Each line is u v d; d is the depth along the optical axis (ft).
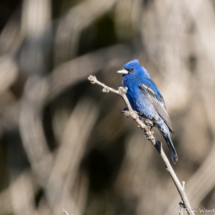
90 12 44.98
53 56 45.50
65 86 45.32
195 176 39.88
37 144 44.75
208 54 39.19
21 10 47.19
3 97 46.03
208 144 39.88
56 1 48.08
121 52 44.29
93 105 46.14
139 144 43.39
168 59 39.17
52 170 44.78
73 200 46.96
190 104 39.24
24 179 46.73
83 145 46.09
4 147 49.39
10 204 47.67
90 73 45.09
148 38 40.16
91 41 47.83
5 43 46.47
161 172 43.39
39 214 44.78
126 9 43.52
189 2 39.32
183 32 39.34
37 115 45.60
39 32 44.91
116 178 46.57
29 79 45.32
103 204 47.91
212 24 39.68
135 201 43.62
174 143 41.45
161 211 41.98
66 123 47.14
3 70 45.06
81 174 48.83
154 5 40.01
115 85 44.83
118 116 44.50
